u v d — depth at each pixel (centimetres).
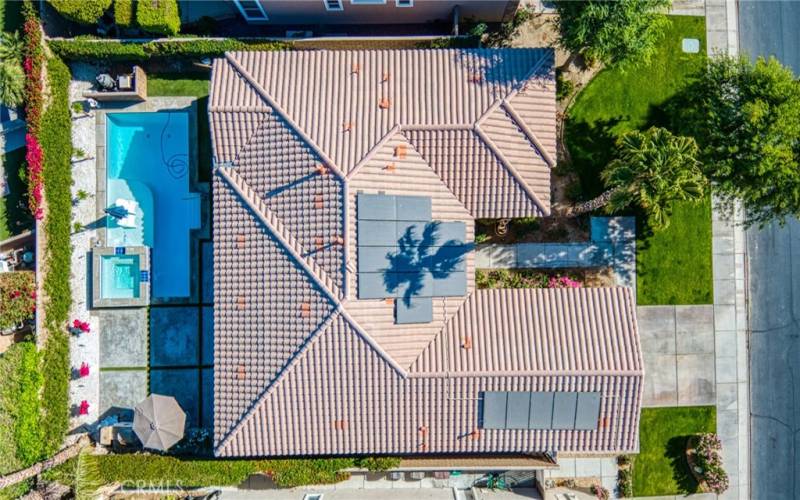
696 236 2709
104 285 2677
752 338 2730
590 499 2583
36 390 2588
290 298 2216
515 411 2277
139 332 2694
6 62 2486
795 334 2731
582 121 2684
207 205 2706
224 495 2566
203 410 2678
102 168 2705
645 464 2691
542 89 2350
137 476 2514
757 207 2373
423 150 2291
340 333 2172
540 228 2689
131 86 2605
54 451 2592
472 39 2558
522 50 2383
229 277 2300
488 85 2322
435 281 2281
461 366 2241
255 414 2267
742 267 2727
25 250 2702
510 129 2297
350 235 2166
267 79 2328
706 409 2712
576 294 2359
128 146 2759
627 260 2691
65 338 2641
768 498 2719
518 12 2664
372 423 2309
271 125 2266
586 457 2673
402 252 2238
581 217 2681
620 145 2508
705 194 2508
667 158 2069
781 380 2730
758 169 2147
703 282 2711
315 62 2370
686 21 2714
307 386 2247
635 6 2177
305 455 2552
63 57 2620
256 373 2266
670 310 2708
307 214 2206
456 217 2348
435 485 2680
